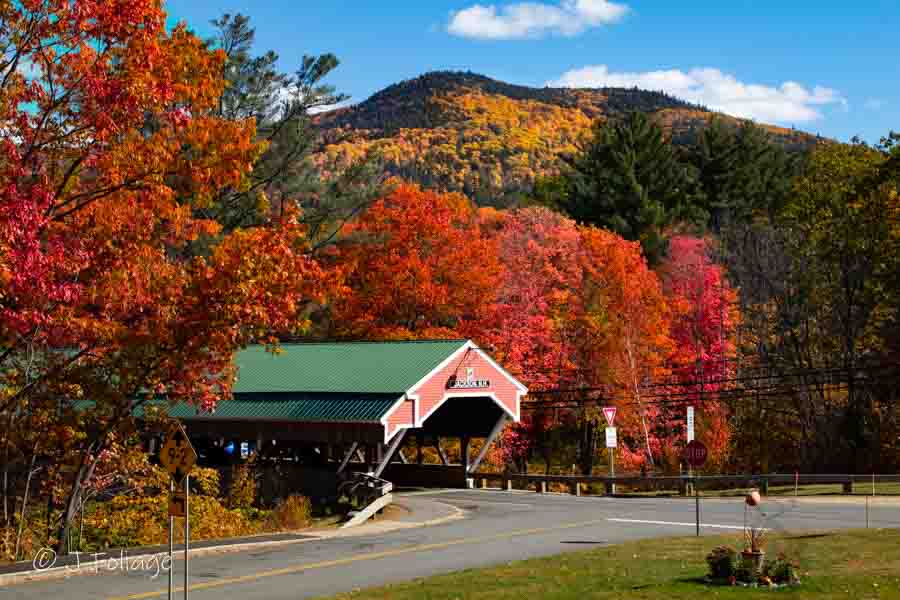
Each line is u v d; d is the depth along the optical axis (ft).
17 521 82.38
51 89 63.93
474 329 167.94
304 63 159.84
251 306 71.05
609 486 131.64
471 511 105.40
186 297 71.72
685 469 173.06
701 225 266.57
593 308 185.98
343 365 125.80
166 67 65.21
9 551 75.72
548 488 159.74
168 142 70.08
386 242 166.40
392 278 163.32
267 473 119.34
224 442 137.18
